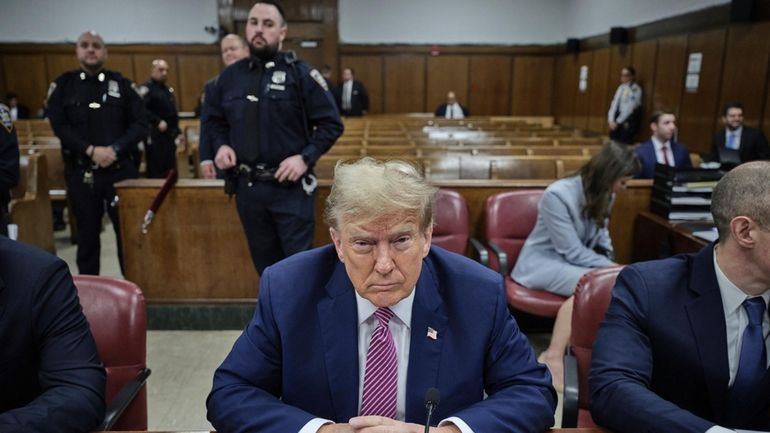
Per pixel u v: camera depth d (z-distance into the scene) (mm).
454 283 1088
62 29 10969
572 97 10969
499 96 11977
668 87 7355
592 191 2387
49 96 3311
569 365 1486
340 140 5535
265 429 979
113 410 1213
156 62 5410
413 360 1030
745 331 1137
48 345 1113
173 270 3021
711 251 1190
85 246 3424
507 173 3898
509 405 1021
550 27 11633
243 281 3047
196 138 6328
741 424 1149
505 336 1087
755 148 4836
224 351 2850
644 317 1207
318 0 11312
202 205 2939
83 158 3303
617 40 8648
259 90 2326
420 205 919
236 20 11070
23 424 963
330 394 1038
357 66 11711
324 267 1096
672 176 2693
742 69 5812
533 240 2625
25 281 1111
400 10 11516
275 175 2346
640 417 1028
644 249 2875
